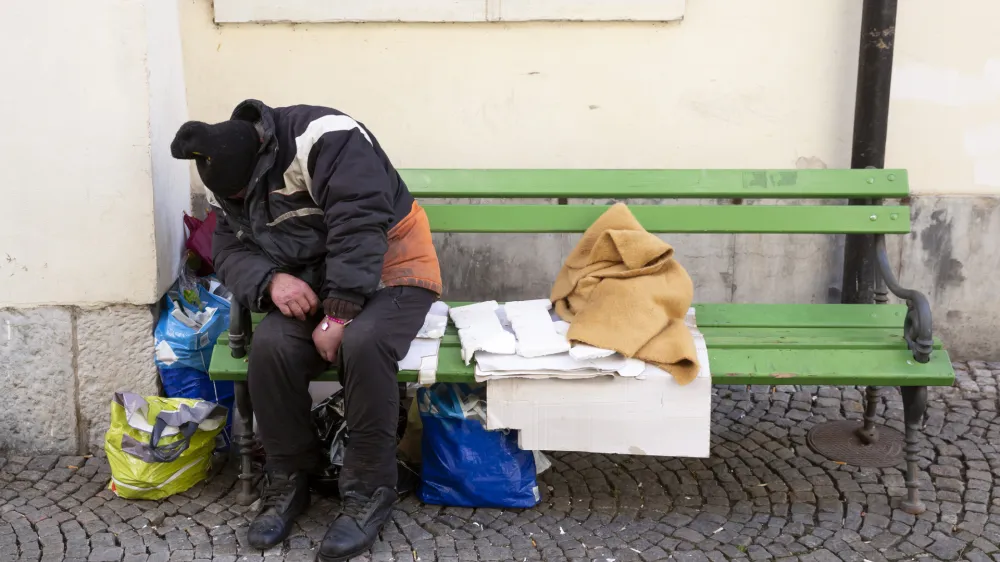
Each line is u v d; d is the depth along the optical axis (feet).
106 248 11.18
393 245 9.90
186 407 10.62
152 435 10.38
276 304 9.46
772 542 9.71
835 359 9.97
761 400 13.03
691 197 11.48
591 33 12.80
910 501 10.20
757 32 12.83
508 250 13.61
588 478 11.06
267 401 9.52
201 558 9.44
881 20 12.15
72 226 11.10
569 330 9.91
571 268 10.97
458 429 10.24
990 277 13.55
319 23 12.70
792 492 10.71
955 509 10.25
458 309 10.98
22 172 10.96
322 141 9.16
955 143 13.15
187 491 10.82
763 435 12.05
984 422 12.21
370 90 12.96
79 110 10.84
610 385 9.71
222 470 11.30
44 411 11.66
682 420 9.71
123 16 10.68
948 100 13.01
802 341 10.17
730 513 10.32
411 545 9.65
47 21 10.62
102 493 10.80
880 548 9.56
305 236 9.55
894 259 13.47
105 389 11.62
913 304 10.01
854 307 11.28
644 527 10.03
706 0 12.73
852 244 13.14
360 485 9.58
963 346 13.80
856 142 12.69
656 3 12.57
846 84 12.95
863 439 11.80
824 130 13.12
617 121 13.08
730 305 11.41
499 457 10.21
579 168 12.79
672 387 9.66
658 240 10.27
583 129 13.10
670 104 13.04
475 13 12.61
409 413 11.50
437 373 9.80
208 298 11.77
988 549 9.48
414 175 11.59
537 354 9.73
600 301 10.05
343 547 9.20
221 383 11.76
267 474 10.03
